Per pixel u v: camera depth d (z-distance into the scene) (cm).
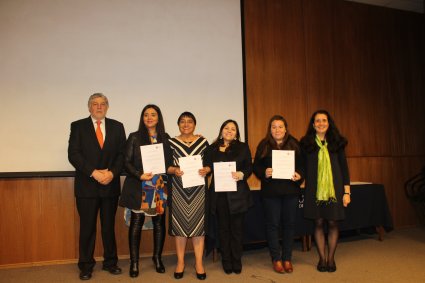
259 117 393
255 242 324
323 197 260
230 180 254
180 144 262
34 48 323
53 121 325
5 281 265
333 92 432
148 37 356
